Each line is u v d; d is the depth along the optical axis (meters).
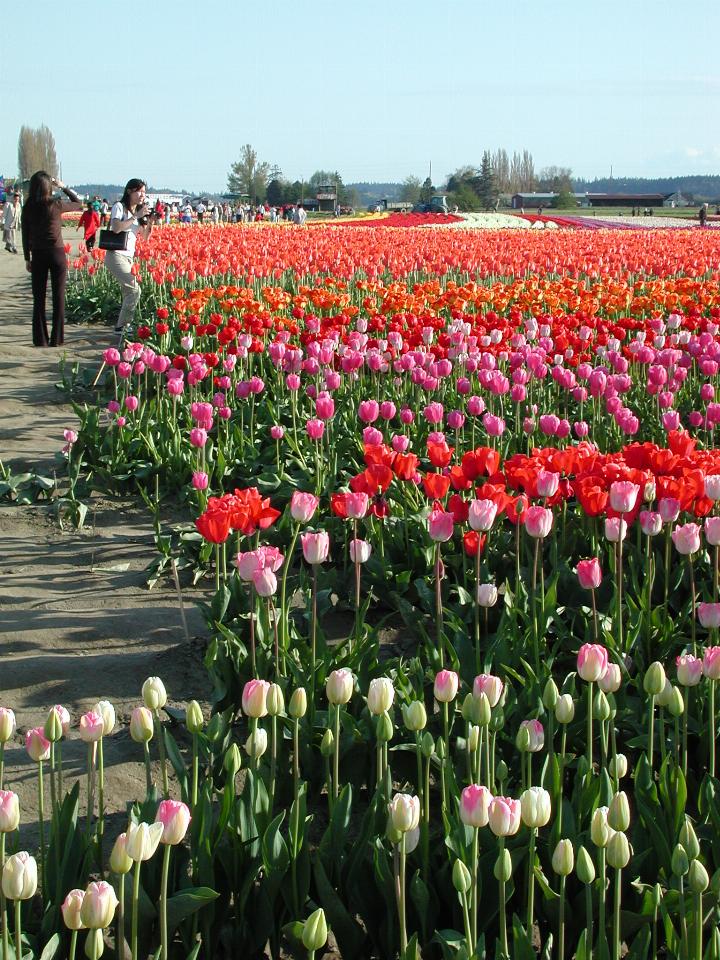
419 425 8.50
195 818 3.17
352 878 3.18
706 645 4.93
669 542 5.18
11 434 10.06
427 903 3.07
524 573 5.68
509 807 2.54
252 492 4.11
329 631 5.66
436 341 12.59
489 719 3.15
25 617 5.78
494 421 6.20
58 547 6.95
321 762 4.09
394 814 2.60
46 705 4.80
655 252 22.00
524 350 9.66
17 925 2.54
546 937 3.28
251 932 3.18
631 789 4.16
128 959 3.06
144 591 6.21
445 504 6.32
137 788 4.18
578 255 21.55
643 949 2.79
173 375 8.48
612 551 5.52
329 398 6.69
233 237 26.23
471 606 5.38
